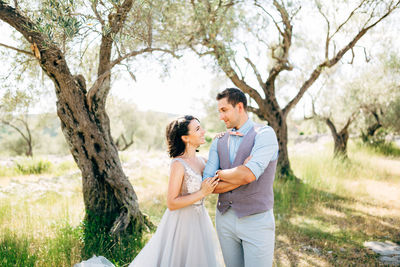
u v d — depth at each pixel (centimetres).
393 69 978
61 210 436
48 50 311
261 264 199
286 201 564
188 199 211
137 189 668
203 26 500
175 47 444
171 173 222
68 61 382
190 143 234
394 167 962
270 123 771
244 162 201
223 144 225
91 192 376
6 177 855
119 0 252
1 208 447
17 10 315
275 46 752
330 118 1170
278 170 760
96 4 261
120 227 365
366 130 1372
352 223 476
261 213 204
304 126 1570
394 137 1510
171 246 230
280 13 618
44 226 383
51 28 226
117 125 2111
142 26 311
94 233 354
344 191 669
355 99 1088
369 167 916
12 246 312
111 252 325
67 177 784
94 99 364
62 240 331
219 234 223
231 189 201
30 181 753
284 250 377
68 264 297
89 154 367
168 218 238
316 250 377
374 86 1069
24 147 2345
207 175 223
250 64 714
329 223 474
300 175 805
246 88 716
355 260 352
